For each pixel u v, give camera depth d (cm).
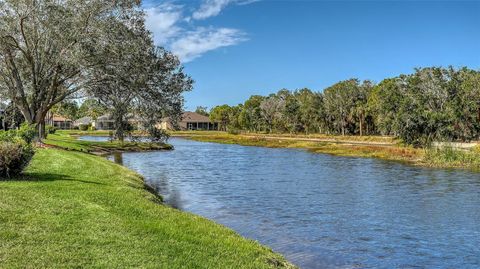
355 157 5094
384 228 1552
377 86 10506
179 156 5025
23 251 793
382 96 9000
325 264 1139
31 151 1698
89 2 3000
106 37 2995
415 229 1545
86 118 14788
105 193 1420
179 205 1892
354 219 1688
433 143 5406
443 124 5906
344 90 11375
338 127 11744
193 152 5834
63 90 3459
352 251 1266
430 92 8131
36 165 2022
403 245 1344
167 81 3331
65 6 3016
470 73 8194
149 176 3009
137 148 5897
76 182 1602
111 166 2505
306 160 4625
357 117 11206
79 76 3275
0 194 1210
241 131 14388
